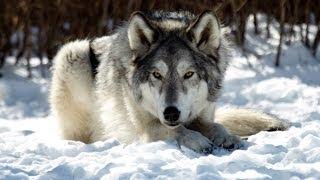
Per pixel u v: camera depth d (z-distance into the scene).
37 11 29.16
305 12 27.27
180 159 12.84
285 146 13.49
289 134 14.66
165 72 14.18
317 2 27.47
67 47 17.92
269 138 14.54
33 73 28.77
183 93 14.02
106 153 13.69
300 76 24.30
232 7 26.34
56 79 17.83
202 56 14.73
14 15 29.19
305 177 11.32
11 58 31.00
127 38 15.48
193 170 11.65
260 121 16.25
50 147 14.40
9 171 12.18
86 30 28.38
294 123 16.62
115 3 27.45
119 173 11.68
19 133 18.30
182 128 14.42
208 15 14.67
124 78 15.34
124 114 15.72
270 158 12.55
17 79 27.95
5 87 26.78
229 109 16.97
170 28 15.01
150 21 15.17
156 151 13.54
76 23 28.44
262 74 24.69
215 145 14.16
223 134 14.27
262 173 11.49
